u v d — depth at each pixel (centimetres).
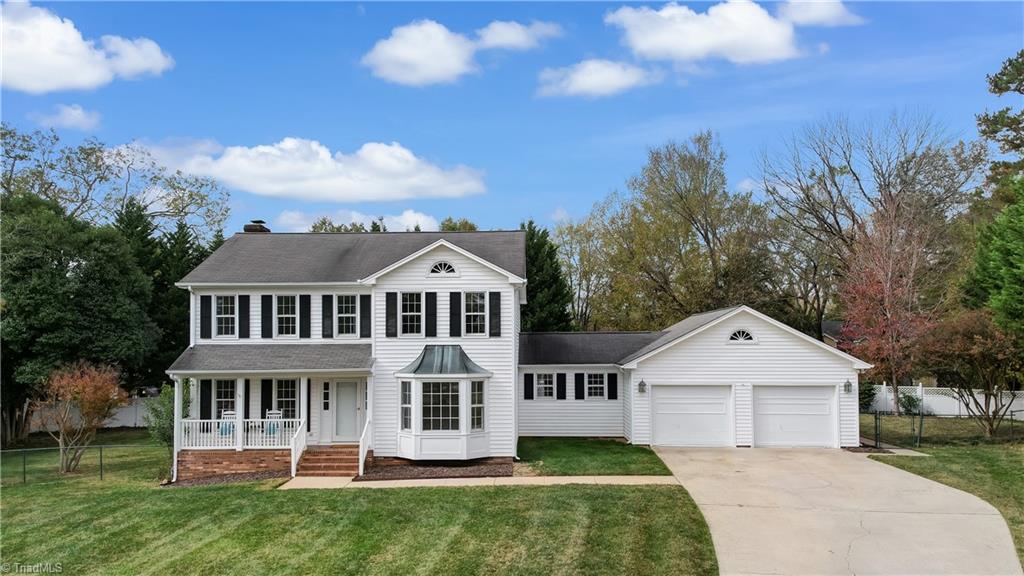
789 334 2645
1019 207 2694
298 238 2884
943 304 3566
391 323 2428
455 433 2308
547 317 4409
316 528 1574
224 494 1925
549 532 1495
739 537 1459
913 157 4103
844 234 4350
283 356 2406
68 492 2070
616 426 2984
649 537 1457
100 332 3153
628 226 4806
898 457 2338
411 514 1659
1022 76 3838
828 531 1498
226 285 2481
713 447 2627
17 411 3322
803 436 2619
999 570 1280
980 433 2888
